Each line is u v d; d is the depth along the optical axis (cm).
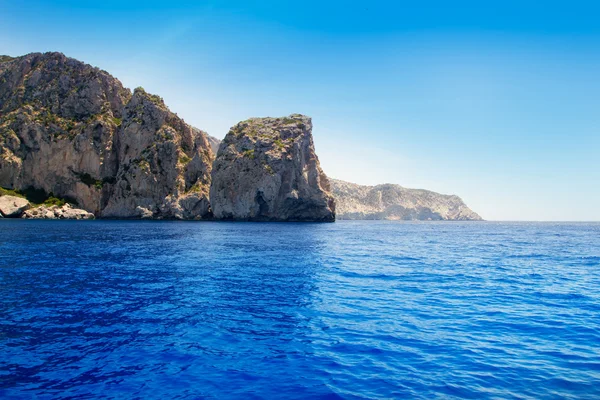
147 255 3747
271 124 14238
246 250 4350
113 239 5488
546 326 1555
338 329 1495
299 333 1445
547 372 1122
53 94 15675
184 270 2875
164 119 14825
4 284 2288
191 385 1028
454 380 1067
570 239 7681
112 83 16362
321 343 1345
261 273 2792
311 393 991
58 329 1466
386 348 1302
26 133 14375
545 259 3950
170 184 13900
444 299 2016
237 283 2395
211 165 14650
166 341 1348
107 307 1789
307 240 5950
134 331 1451
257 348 1293
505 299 2027
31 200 13838
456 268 3191
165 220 13025
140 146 14412
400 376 1091
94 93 15725
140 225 9562
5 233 6197
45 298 1953
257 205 12825
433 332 1471
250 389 1010
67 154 14200
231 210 12862
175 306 1817
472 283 2489
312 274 2777
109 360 1182
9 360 1174
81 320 1583
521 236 8794
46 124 14738
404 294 2128
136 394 977
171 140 14225
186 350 1268
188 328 1490
